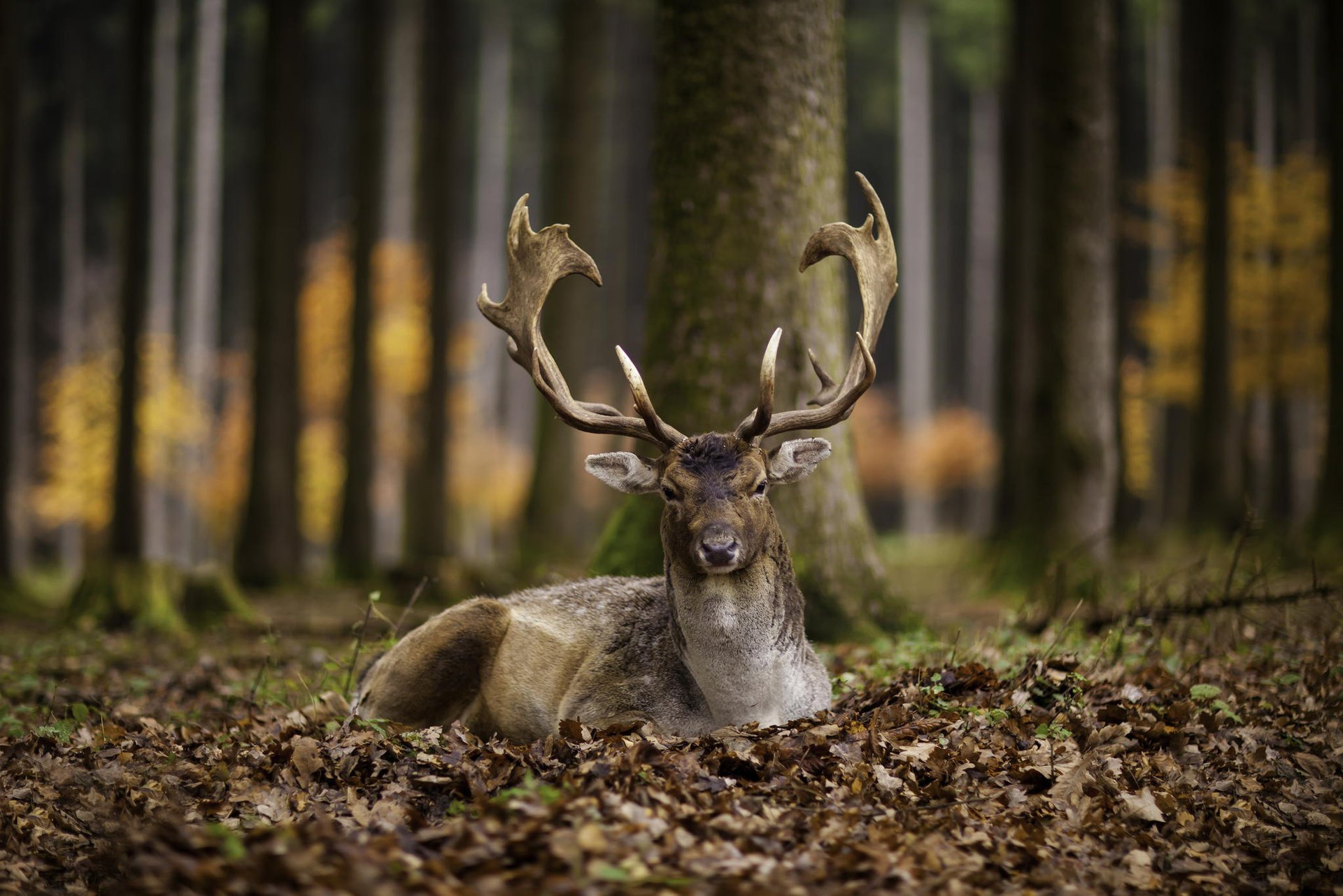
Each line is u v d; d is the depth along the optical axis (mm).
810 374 10250
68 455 32875
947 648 8781
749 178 10273
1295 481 32062
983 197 45781
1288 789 6426
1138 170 44219
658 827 5246
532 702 7395
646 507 10508
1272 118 39906
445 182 25891
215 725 8430
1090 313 15938
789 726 6625
